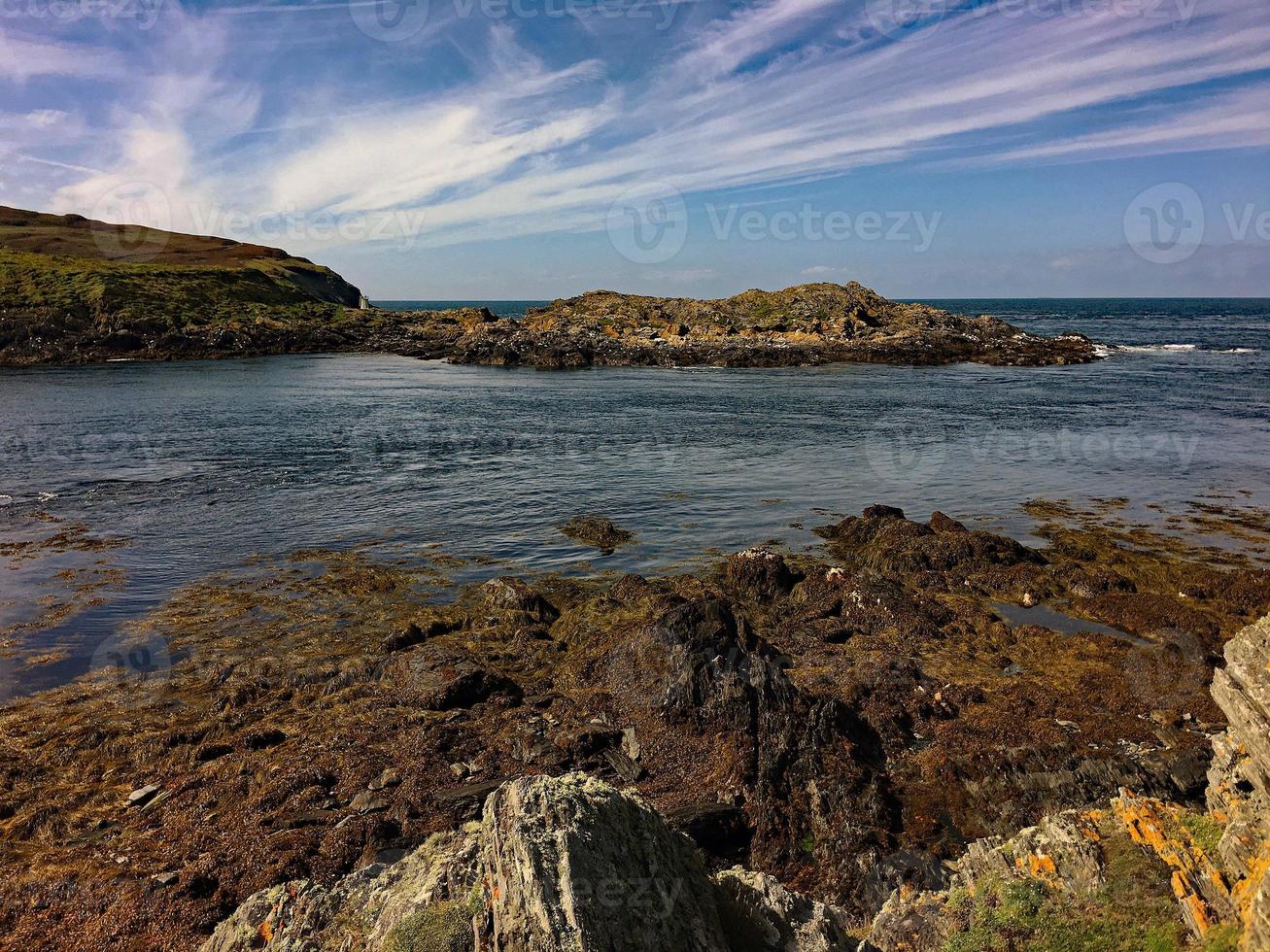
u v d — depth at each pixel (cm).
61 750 1200
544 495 2817
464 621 1730
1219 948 580
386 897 658
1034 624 1770
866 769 1139
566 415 4716
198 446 3584
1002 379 6450
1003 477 3114
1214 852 662
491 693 1398
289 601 1827
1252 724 701
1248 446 3669
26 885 901
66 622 1695
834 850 1017
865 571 2034
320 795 1088
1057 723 1286
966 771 1138
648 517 2569
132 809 1073
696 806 1069
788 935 654
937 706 1341
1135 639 1666
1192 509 2658
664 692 1312
